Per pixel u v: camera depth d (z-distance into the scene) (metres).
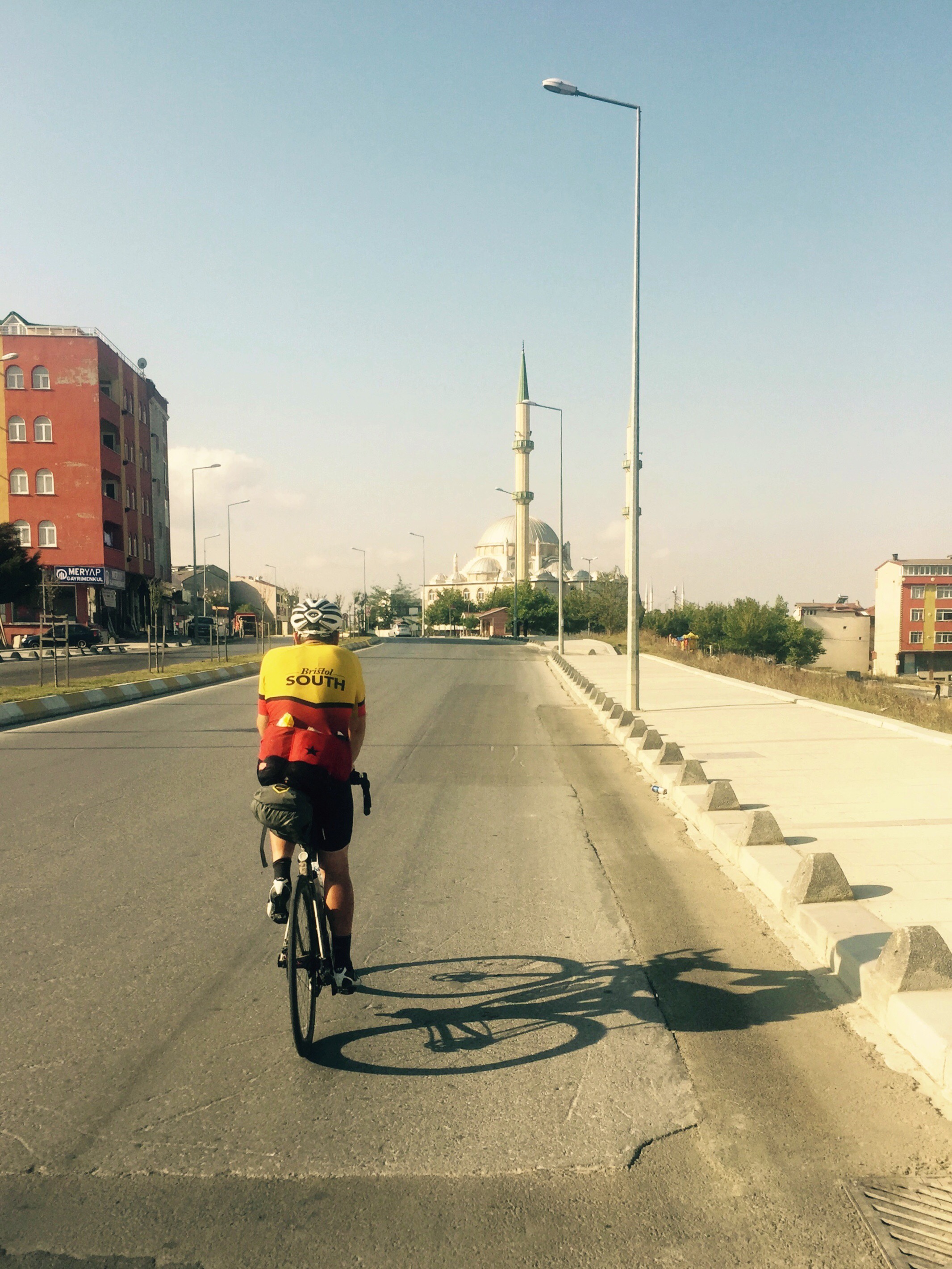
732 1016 4.00
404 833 7.53
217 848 6.78
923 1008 3.73
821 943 4.70
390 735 13.64
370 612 132.75
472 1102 3.27
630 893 5.83
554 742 13.15
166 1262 2.45
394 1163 2.90
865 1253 2.51
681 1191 2.77
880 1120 3.18
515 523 147.50
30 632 47.62
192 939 4.90
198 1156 2.92
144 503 64.25
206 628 59.72
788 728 13.88
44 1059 3.57
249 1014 4.00
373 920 5.30
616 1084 3.40
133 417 60.56
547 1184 2.80
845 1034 3.84
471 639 67.56
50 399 50.97
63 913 5.32
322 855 3.99
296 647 3.96
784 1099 3.31
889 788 8.80
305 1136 3.04
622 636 63.97
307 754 3.72
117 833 7.21
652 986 4.33
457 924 5.22
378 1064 3.56
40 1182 2.79
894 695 23.33
